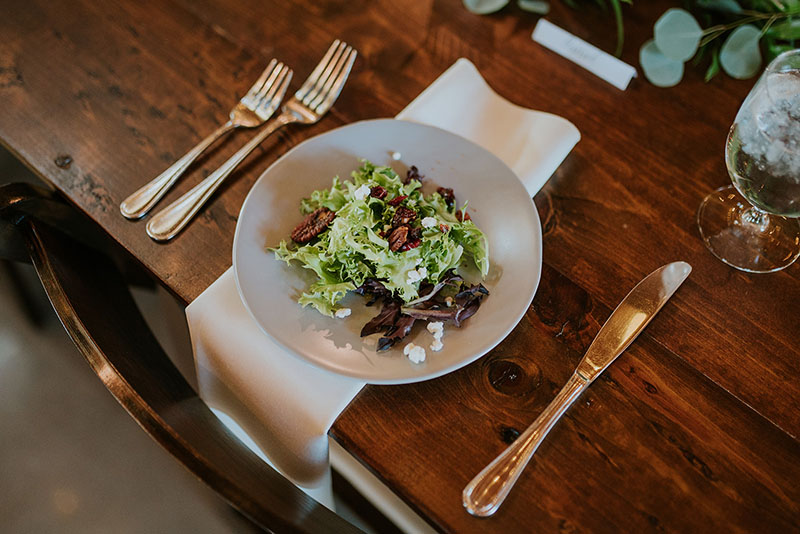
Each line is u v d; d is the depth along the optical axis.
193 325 0.73
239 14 1.03
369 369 0.66
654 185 0.87
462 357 0.66
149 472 0.96
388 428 0.67
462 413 0.68
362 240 0.69
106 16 1.01
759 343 0.74
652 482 0.65
